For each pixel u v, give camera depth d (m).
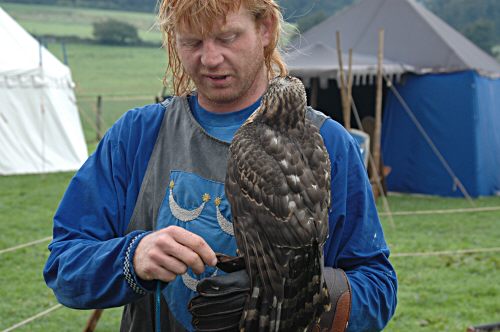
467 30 52.81
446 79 17.75
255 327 2.26
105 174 2.94
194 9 2.54
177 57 3.02
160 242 2.39
